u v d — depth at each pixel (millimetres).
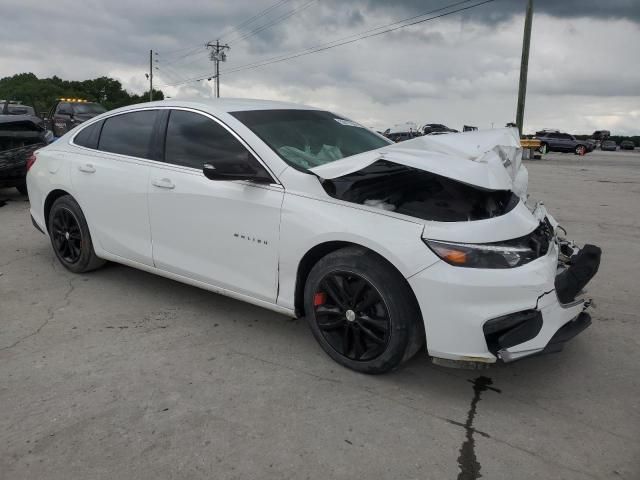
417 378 3098
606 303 4344
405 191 3100
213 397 2846
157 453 2387
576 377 3141
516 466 2348
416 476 2271
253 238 3318
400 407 2793
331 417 2686
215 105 3770
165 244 3846
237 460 2352
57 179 4566
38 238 6125
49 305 4066
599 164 24438
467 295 2645
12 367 3117
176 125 3863
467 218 2811
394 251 2766
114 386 2932
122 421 2613
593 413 2775
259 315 3951
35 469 2273
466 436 2559
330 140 3791
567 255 3586
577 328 2949
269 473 2273
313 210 3057
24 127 8797
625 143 60844
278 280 3275
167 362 3219
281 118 3785
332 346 3174
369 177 3084
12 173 8438
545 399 2902
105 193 4176
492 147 3314
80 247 4574
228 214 3416
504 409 2799
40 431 2523
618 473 2312
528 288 2672
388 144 4188
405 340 2859
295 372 3127
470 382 3068
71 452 2383
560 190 12219
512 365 3273
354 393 2914
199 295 4316
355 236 2883
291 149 3447
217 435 2521
